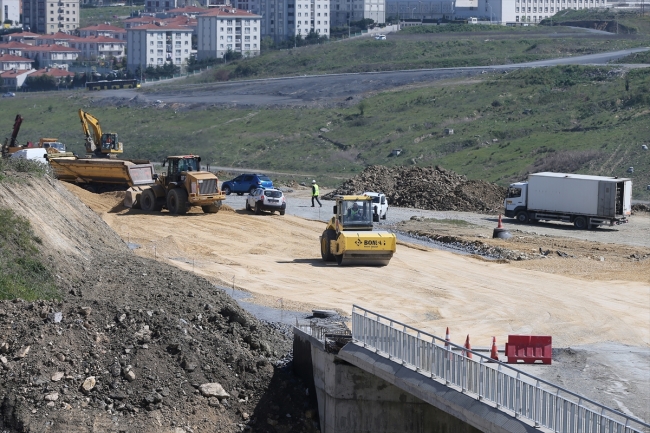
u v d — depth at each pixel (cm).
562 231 10744
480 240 9494
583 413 3516
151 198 10412
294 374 4938
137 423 4331
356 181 13112
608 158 17400
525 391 3744
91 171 11500
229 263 7850
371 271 7675
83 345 4703
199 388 4597
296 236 9350
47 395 4384
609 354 5400
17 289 5153
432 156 19688
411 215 11719
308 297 6688
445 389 4066
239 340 5081
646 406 4450
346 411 4612
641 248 9369
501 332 5922
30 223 6031
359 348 4556
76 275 5803
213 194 10312
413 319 6188
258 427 4559
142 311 4988
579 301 6800
